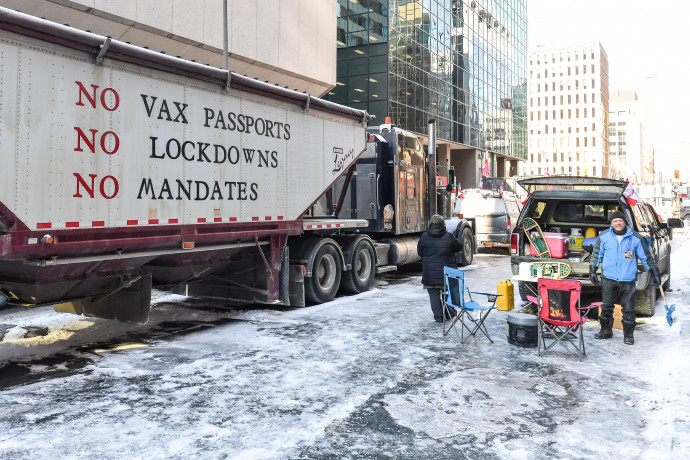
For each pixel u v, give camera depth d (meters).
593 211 9.34
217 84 7.18
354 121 10.26
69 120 5.39
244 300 8.81
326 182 9.48
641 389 5.06
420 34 44.16
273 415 4.43
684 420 4.23
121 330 7.58
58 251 5.52
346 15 40.72
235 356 6.20
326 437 4.00
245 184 7.70
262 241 8.30
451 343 6.80
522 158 71.50
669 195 28.75
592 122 136.75
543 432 4.09
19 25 4.89
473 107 55.41
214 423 4.26
